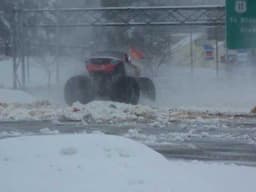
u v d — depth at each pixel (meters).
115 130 23.42
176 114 28.61
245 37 30.55
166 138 21.14
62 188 10.27
